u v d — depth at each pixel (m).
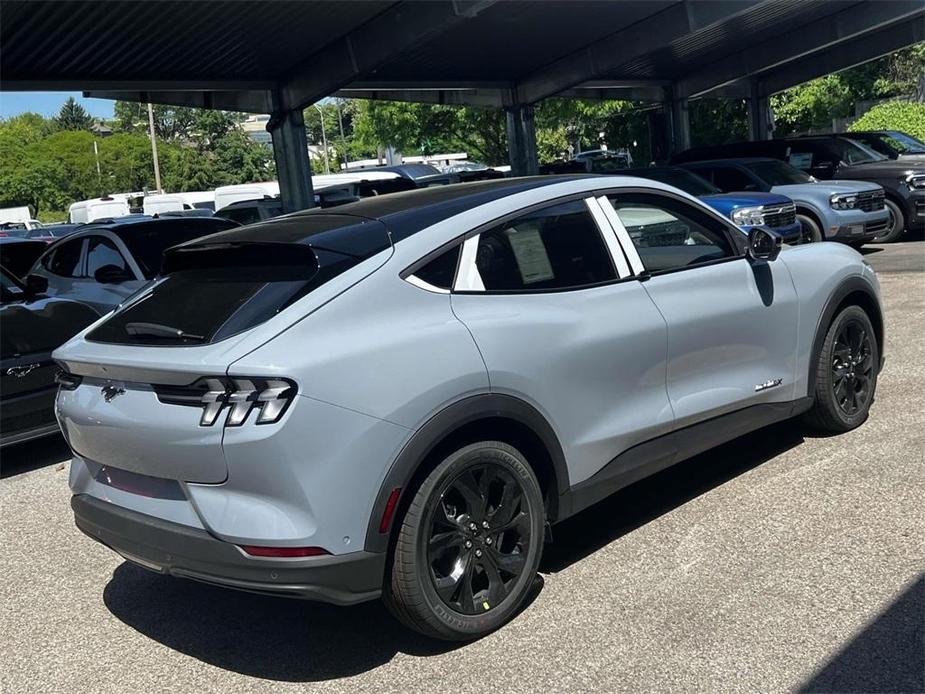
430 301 3.50
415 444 3.27
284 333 3.17
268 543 3.07
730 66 25.28
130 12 11.48
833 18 22.98
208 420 3.11
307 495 3.08
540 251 3.94
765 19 20.98
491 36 16.80
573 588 3.90
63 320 6.62
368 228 3.63
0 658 3.78
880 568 3.80
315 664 3.52
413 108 31.55
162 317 3.58
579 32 18.22
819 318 5.17
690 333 4.37
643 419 4.16
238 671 3.53
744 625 3.46
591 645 3.43
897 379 6.59
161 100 16.36
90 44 12.48
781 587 3.72
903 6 22.00
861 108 33.34
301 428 3.05
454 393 3.38
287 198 16.41
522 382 3.61
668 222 4.55
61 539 5.13
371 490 3.19
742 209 11.57
